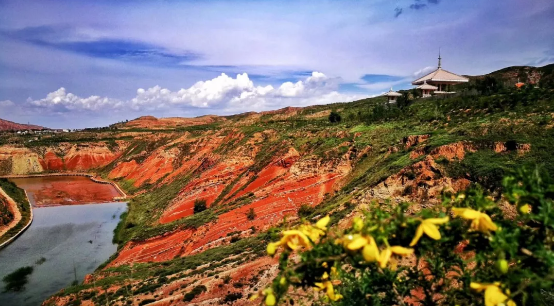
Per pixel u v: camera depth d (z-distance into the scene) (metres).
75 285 30.61
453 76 60.56
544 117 25.12
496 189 18.72
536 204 2.81
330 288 2.92
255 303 18.52
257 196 40.16
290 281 2.87
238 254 26.75
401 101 53.50
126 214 61.03
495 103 34.66
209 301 19.78
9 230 50.25
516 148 21.44
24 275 35.00
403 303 3.60
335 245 2.85
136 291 24.00
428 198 21.89
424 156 25.94
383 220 2.61
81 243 45.50
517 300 2.83
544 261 2.63
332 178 37.53
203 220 39.12
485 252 2.90
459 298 3.74
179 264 29.55
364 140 40.38
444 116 38.38
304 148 47.78
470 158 22.58
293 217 33.22
